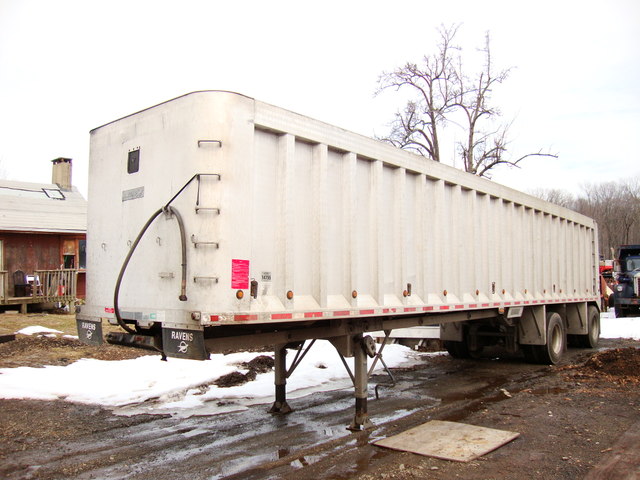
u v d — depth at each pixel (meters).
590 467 5.10
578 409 7.48
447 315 8.70
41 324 15.38
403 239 7.25
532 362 11.90
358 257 6.55
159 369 9.57
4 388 7.98
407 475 4.93
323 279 5.89
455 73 31.41
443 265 8.26
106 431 6.37
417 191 7.76
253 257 5.22
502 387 9.21
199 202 4.89
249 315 4.99
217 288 4.82
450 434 6.19
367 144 6.66
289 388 8.86
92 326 6.18
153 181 5.47
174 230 5.15
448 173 8.47
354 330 6.55
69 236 23.89
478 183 9.38
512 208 10.72
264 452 5.64
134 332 5.59
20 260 22.23
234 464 5.28
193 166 4.99
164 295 5.21
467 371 10.91
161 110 5.44
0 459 5.35
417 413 7.34
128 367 9.62
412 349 13.48
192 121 5.05
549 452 5.59
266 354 11.30
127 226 5.77
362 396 6.53
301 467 5.18
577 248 14.48
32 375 8.77
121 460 5.38
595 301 15.46
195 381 8.83
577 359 12.71
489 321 11.66
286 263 5.45
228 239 4.91
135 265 5.60
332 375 10.03
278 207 5.51
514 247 10.78
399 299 7.17
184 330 4.96
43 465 5.21
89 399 7.74
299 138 5.75
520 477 4.86
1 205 23.27
